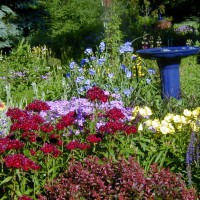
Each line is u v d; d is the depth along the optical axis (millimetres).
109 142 4961
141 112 5547
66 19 23312
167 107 6492
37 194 4371
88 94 5352
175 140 5250
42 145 4871
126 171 4125
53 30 23125
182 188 3996
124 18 18016
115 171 4250
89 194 4109
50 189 4246
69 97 8016
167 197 3961
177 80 7727
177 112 6441
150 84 7793
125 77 7809
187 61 11391
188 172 4523
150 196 3949
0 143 4391
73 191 4090
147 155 5113
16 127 4652
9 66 10766
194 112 5492
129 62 8375
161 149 5023
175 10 25188
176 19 25703
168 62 7617
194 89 8633
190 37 17438
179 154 4988
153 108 6758
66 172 4402
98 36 16125
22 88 9180
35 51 12461
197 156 4750
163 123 5352
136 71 8008
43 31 16328
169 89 7707
